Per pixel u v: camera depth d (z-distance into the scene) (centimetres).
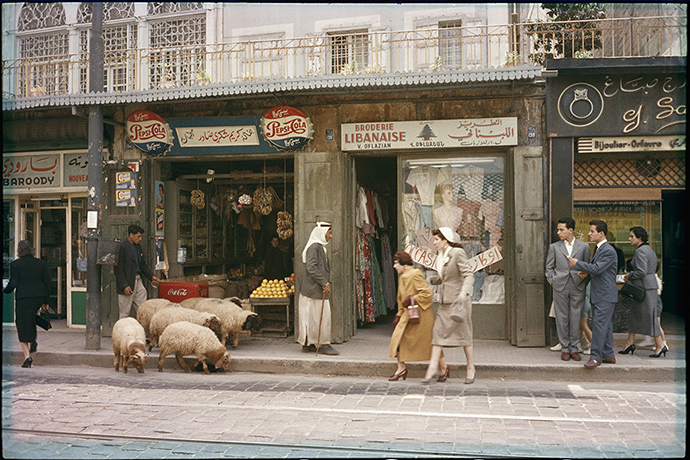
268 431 465
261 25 1050
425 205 873
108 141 942
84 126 933
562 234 719
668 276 977
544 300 801
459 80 738
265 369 727
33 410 533
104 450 420
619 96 793
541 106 814
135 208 934
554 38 816
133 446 429
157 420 499
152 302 812
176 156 917
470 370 650
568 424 480
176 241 983
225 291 1030
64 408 540
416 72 745
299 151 865
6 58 1124
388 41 834
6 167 1024
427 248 871
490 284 853
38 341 882
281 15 1045
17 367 766
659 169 859
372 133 841
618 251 880
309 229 859
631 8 941
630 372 660
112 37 1112
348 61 947
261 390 621
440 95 831
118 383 656
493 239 854
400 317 660
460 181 863
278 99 855
